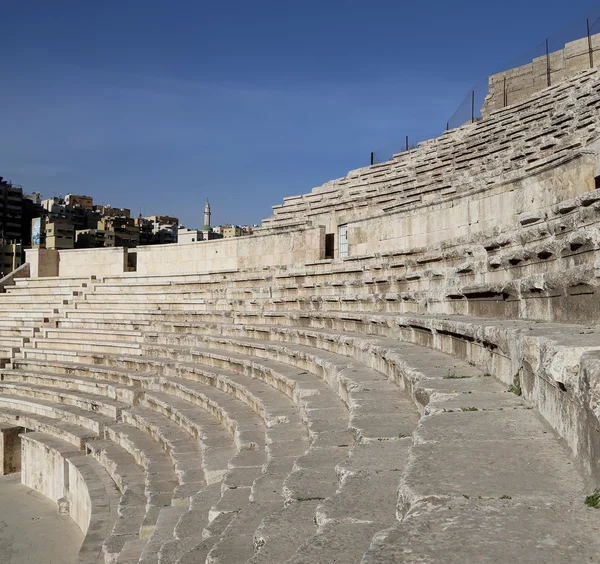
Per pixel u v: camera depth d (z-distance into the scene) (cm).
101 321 2480
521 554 269
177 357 1973
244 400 1392
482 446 430
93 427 1778
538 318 811
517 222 1424
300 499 538
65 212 10694
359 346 1166
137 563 908
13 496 1788
